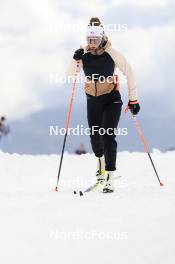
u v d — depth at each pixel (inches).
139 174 643.5
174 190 478.6
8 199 476.4
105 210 410.0
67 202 447.8
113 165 492.4
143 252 321.4
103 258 315.3
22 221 386.6
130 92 505.7
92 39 482.0
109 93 502.0
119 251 323.9
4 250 327.6
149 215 387.2
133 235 347.6
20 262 310.3
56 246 332.2
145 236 344.2
